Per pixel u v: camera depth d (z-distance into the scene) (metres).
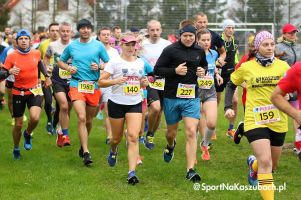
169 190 9.20
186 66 9.68
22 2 52.97
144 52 12.62
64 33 13.26
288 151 12.56
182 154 12.29
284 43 12.20
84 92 11.23
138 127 9.62
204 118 11.62
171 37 28.30
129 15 44.47
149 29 12.58
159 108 12.14
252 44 9.43
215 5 44.56
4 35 24.17
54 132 14.73
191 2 44.53
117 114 9.73
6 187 9.31
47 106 14.53
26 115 18.06
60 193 8.97
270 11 44.59
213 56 11.25
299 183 9.76
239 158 11.86
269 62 8.43
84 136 11.07
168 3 44.34
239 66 9.32
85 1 47.41
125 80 9.50
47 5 50.12
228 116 9.38
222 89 14.00
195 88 9.79
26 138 11.99
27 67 11.15
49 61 13.67
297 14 44.34
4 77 10.91
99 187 9.34
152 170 10.48
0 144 13.18
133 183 9.49
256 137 8.15
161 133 15.16
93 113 11.60
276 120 8.34
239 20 44.91
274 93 7.25
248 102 8.52
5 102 20.44
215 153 12.39
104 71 9.76
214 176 10.09
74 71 11.07
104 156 11.99
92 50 11.37
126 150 12.61
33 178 9.91
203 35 11.05
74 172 10.42
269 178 7.95
